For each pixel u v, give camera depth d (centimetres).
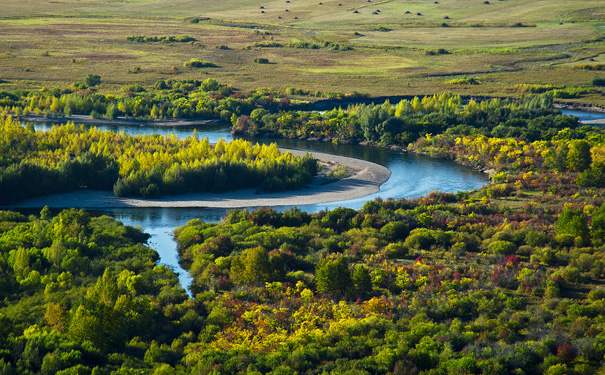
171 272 8769
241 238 9994
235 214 11131
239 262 8631
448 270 8700
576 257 9150
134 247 9625
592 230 9738
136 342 6606
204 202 12700
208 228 10469
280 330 7000
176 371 5922
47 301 7356
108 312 6631
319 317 7331
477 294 7781
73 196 12719
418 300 7700
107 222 10750
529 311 7419
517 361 6056
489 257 9331
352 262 9206
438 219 10969
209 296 7956
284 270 8681
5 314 6919
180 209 12262
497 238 9988
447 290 8075
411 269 8769
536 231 10031
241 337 6906
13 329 6525
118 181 12850
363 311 7462
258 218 10906
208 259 9200
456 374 5812
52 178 12762
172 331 7081
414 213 11475
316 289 8231
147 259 9206
